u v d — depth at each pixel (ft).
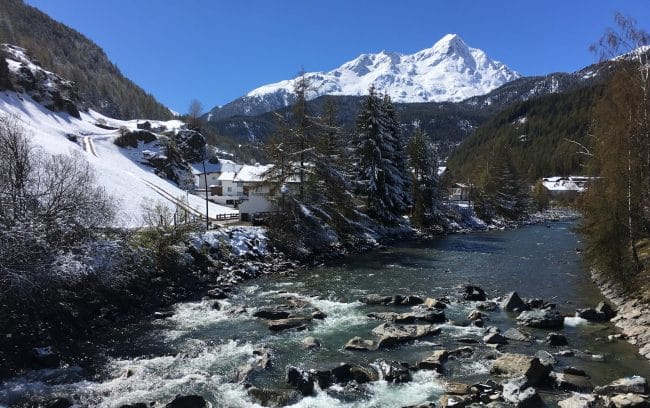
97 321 66.59
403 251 148.15
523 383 44.34
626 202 76.54
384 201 180.45
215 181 319.06
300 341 60.70
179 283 89.30
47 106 299.79
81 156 160.66
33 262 57.41
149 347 58.65
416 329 64.23
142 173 262.67
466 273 109.40
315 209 136.05
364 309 76.95
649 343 56.03
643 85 76.89
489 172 301.02
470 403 42.14
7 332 53.83
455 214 246.88
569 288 92.12
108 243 73.77
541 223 289.74
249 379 48.32
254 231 129.18
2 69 273.33
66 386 46.21
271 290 91.71
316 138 140.46
